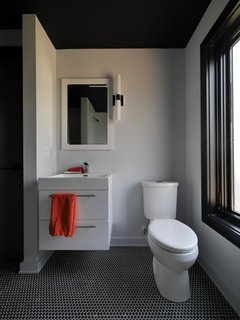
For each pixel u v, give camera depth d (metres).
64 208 1.57
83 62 2.15
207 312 1.24
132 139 2.15
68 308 1.28
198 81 1.82
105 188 1.62
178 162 2.15
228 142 1.55
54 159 2.11
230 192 1.54
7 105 1.92
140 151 2.15
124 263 1.81
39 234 1.63
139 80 2.15
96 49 2.15
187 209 2.12
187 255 1.21
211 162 1.62
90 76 2.15
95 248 1.62
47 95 1.93
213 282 1.52
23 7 1.60
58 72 2.14
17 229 1.92
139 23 1.78
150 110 2.14
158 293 1.41
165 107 2.15
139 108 2.14
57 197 1.58
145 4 1.57
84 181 1.62
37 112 1.70
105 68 2.15
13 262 1.85
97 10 1.63
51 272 1.67
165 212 1.91
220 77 1.59
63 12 1.65
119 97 2.08
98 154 2.14
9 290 1.45
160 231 1.40
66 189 1.63
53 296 1.39
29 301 1.34
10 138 1.92
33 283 1.53
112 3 1.56
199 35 1.78
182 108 2.15
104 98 2.15
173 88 2.15
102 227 1.62
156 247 1.30
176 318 1.20
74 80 2.14
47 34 1.92
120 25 1.81
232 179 1.52
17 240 1.92
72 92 2.15
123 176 2.15
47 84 1.93
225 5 1.37
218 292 1.41
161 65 2.15
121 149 2.15
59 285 1.50
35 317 1.21
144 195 1.97
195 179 1.90
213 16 1.53
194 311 1.25
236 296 1.25
